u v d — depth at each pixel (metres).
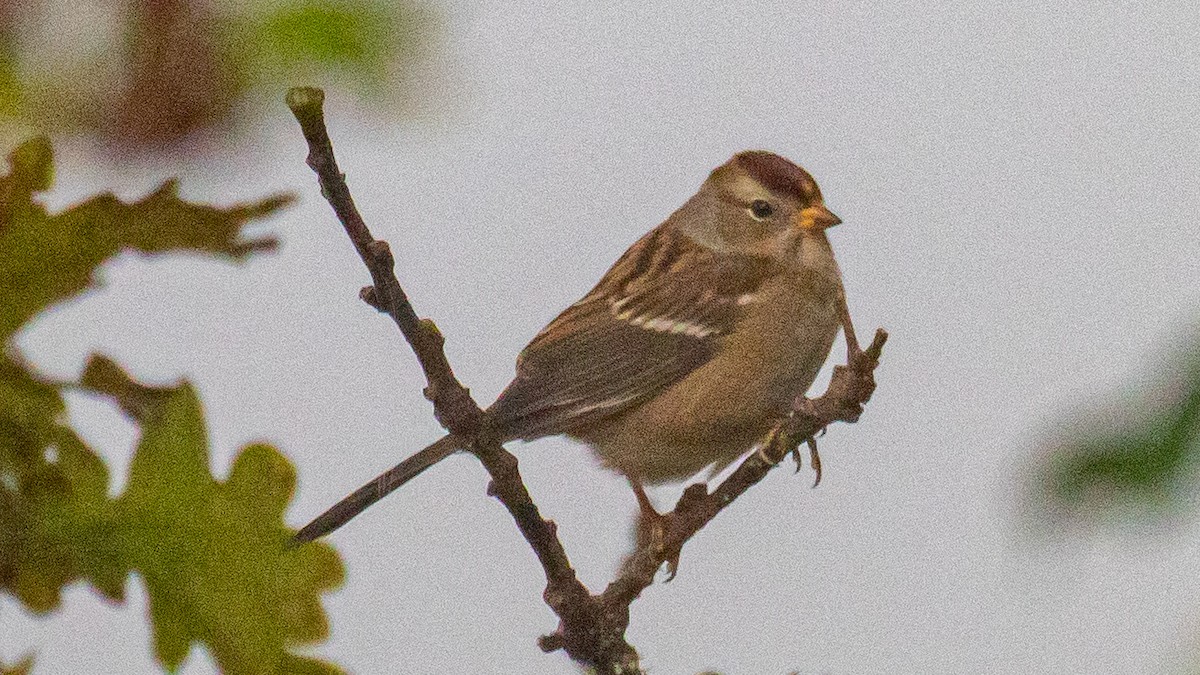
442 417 6.86
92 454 6.00
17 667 5.69
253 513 6.05
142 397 6.02
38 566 5.96
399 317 6.46
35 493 5.95
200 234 5.88
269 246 5.93
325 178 5.95
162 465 6.02
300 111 5.73
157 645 6.02
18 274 5.79
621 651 7.72
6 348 5.88
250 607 6.03
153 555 6.02
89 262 5.83
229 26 7.78
